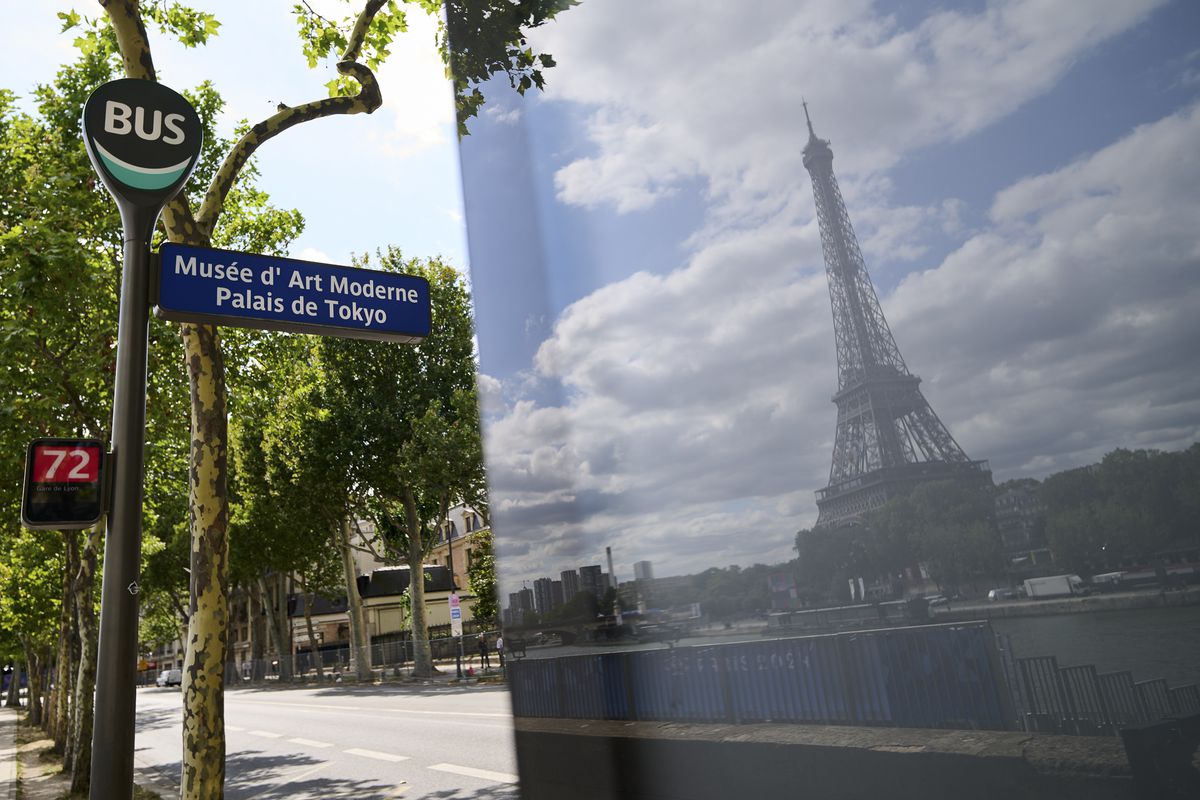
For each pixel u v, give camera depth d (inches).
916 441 38.2
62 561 957.2
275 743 681.0
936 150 38.4
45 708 1455.5
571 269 51.7
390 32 412.2
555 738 51.7
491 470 58.5
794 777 40.1
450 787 407.2
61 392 593.9
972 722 36.6
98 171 176.2
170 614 2947.8
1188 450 32.6
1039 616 34.9
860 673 38.8
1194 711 32.9
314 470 1359.5
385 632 2839.6
